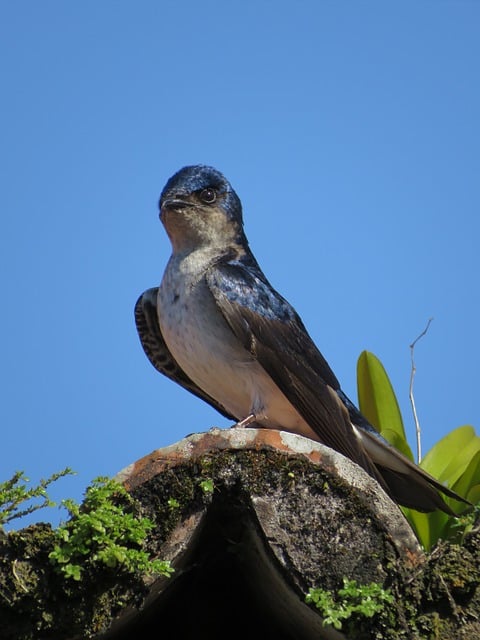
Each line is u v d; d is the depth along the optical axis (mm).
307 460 7449
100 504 7332
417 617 7020
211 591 8500
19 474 7809
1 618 7133
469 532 7883
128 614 7453
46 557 7188
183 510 7418
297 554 7262
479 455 11242
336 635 7199
